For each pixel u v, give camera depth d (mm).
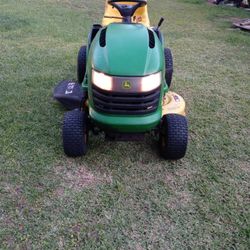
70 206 2355
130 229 2207
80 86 3582
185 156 2932
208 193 2539
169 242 2131
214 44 5895
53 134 3113
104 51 2514
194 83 4316
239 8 9094
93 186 2549
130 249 2072
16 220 2223
